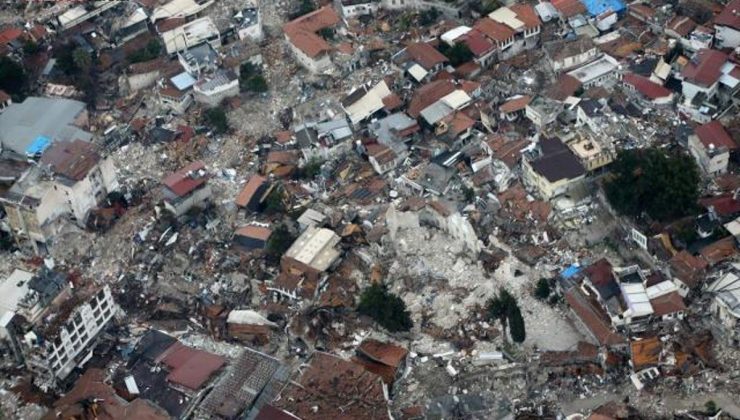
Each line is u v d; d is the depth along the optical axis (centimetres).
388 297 12350
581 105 14525
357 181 14650
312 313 12812
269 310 13050
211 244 13988
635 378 11538
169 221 14200
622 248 13025
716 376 11431
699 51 14975
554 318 12388
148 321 13188
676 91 14825
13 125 15500
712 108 14212
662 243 12544
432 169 14250
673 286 11975
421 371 12012
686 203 12719
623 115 14450
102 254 14012
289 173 14950
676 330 11806
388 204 14088
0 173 14588
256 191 14500
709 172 13488
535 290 12669
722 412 11106
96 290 12681
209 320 13075
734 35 15200
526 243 13200
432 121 14988
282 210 14275
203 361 12225
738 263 12200
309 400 11356
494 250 13125
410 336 12481
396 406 11644
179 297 13462
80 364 12531
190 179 14338
